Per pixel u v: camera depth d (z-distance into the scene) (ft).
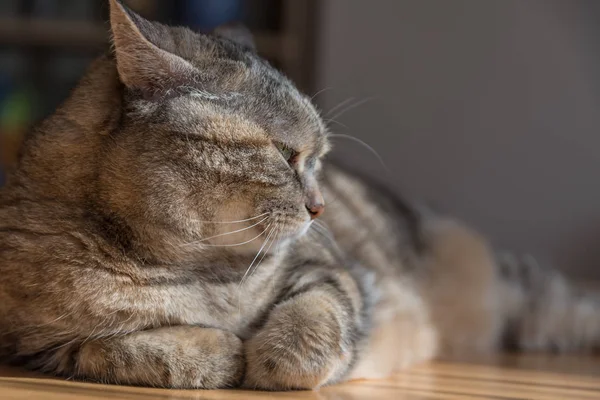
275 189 2.41
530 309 3.33
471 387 2.50
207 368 2.34
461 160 4.18
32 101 3.94
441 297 3.23
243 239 2.42
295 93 2.51
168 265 2.39
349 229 3.01
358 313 2.55
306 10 3.94
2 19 3.76
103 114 2.41
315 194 2.48
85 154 2.40
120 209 2.36
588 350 3.32
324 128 2.56
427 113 4.18
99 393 2.25
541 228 4.18
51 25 3.79
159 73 2.36
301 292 2.49
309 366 2.36
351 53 4.13
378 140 4.17
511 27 4.17
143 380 2.34
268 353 2.36
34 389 2.27
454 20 4.17
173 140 2.35
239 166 2.37
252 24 4.00
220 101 2.39
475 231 3.48
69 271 2.36
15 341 2.48
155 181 2.35
